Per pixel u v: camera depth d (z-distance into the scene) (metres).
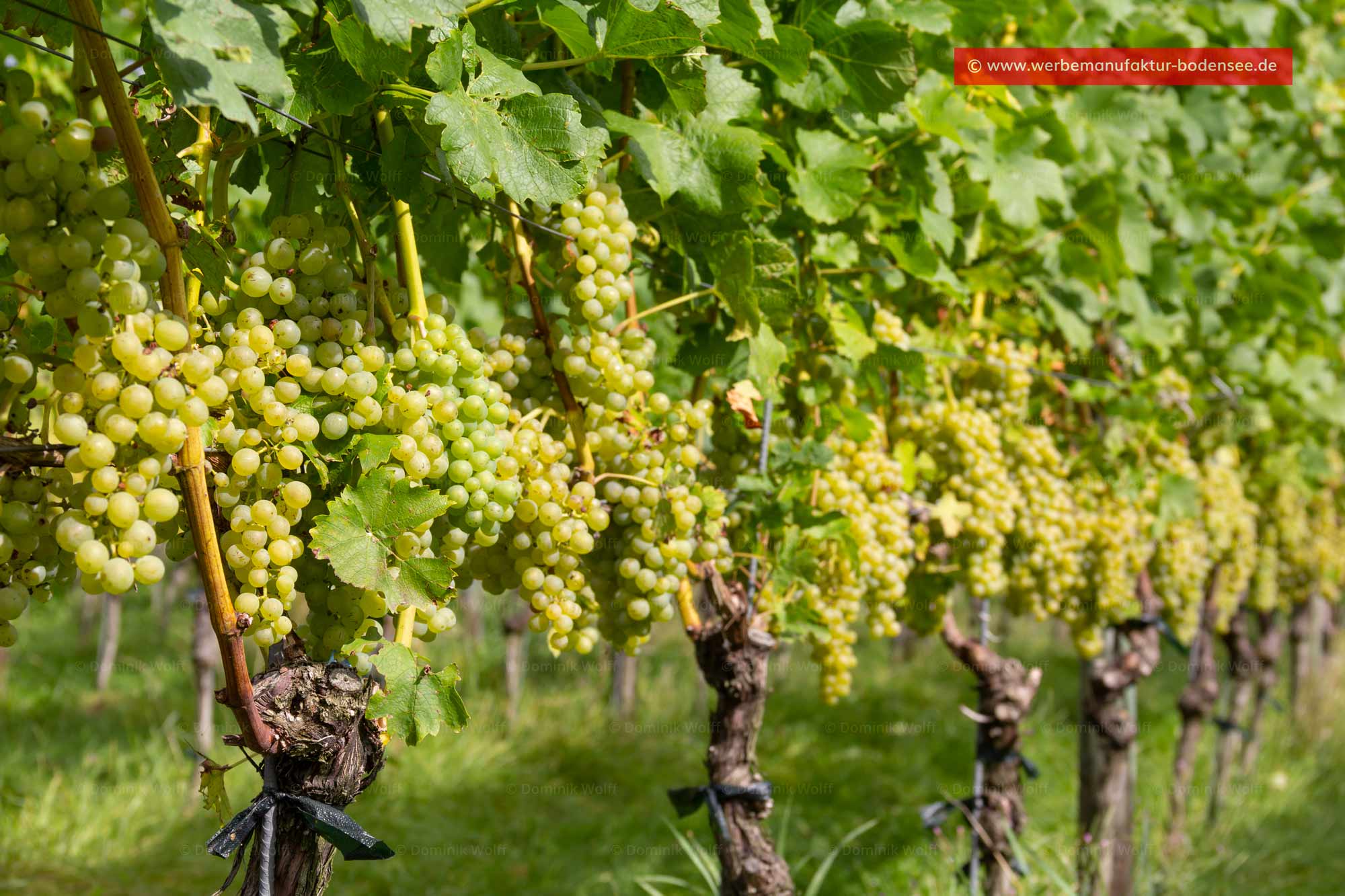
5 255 1.52
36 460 1.27
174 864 5.87
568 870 6.23
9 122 1.32
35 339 1.62
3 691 9.22
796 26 2.29
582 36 1.72
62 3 1.44
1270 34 4.80
